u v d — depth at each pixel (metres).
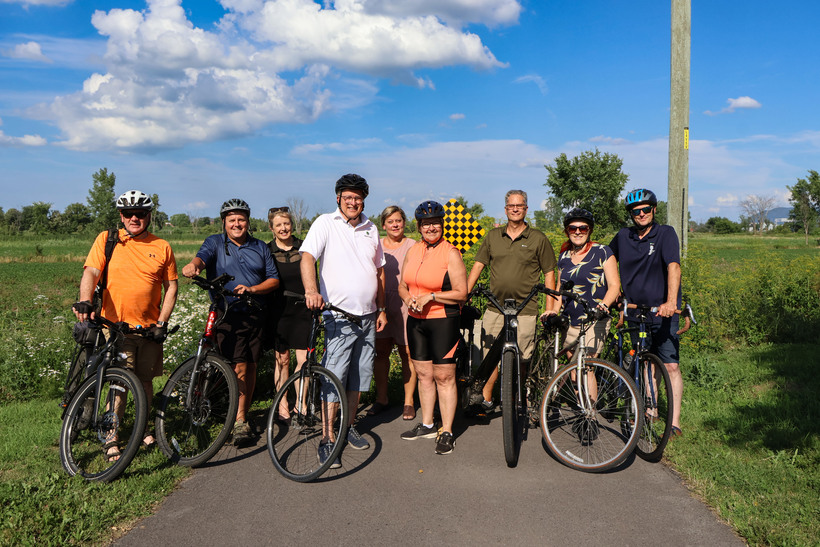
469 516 3.55
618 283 4.99
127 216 4.54
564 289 4.61
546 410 4.58
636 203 4.90
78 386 4.47
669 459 4.43
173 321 7.61
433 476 4.19
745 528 3.29
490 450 4.74
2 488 3.82
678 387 4.90
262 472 4.28
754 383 6.50
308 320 5.36
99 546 3.22
